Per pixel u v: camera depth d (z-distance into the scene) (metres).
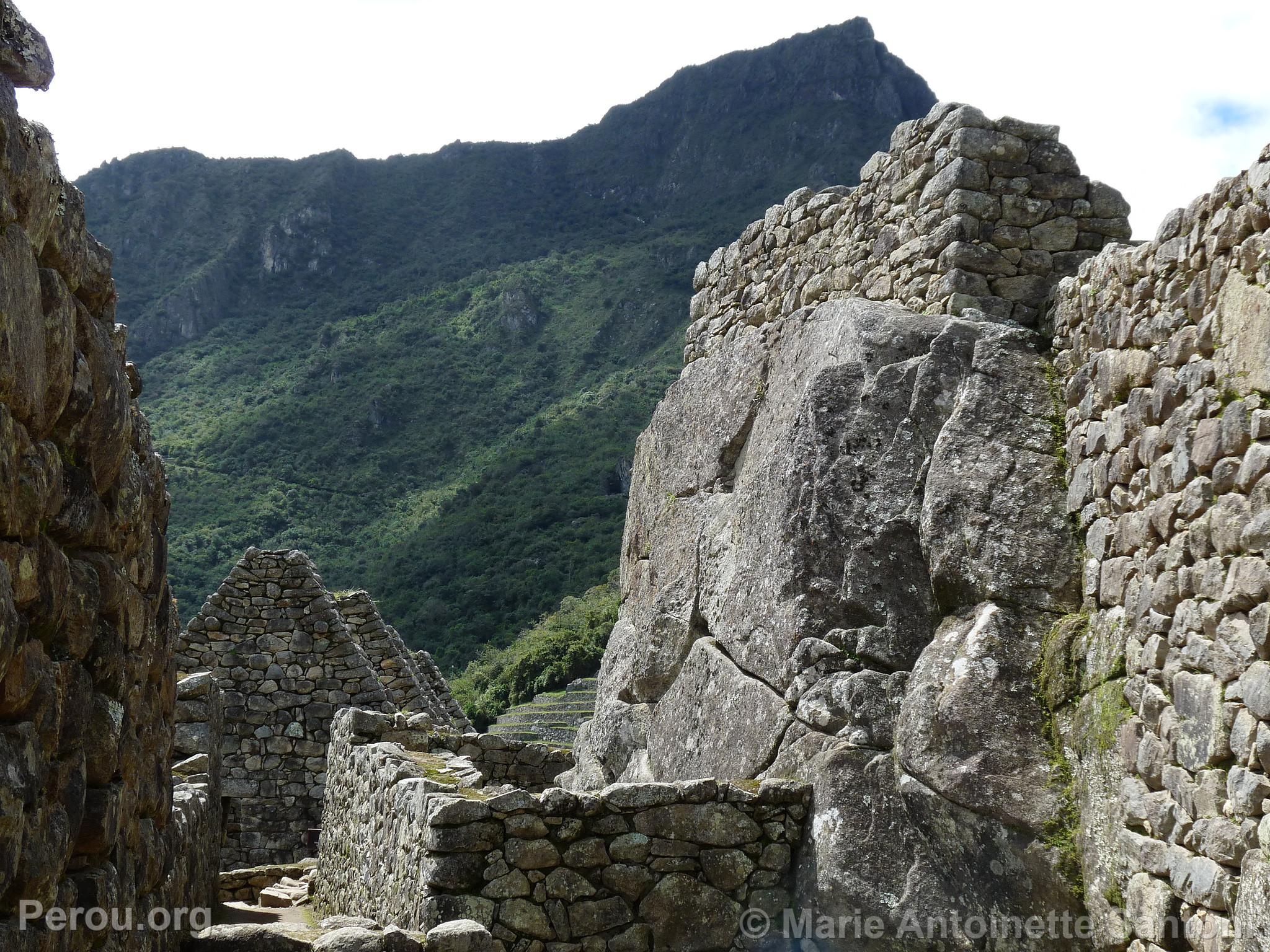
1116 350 6.39
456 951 4.44
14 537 2.48
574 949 6.43
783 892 6.73
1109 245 6.80
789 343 9.16
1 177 2.35
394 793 7.62
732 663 8.18
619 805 6.66
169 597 4.31
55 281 2.74
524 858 6.47
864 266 8.94
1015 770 6.35
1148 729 5.68
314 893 11.41
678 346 61.47
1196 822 5.17
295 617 16.03
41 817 2.64
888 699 6.95
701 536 9.30
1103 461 6.45
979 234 7.87
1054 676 6.48
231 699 15.74
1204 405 5.32
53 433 2.87
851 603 7.30
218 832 9.30
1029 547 6.82
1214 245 5.37
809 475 7.66
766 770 7.34
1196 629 5.27
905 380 7.66
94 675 3.11
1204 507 5.28
